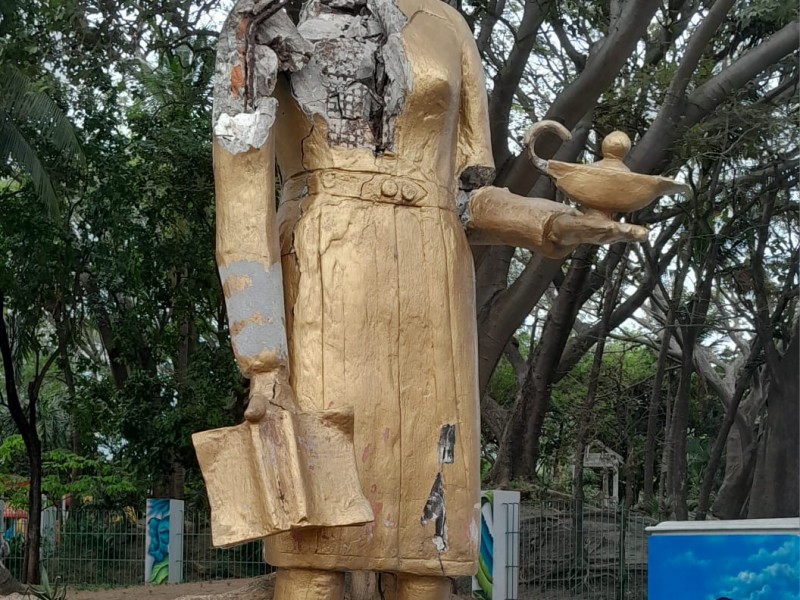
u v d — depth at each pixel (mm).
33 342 16984
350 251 3207
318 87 3305
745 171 16281
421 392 3213
